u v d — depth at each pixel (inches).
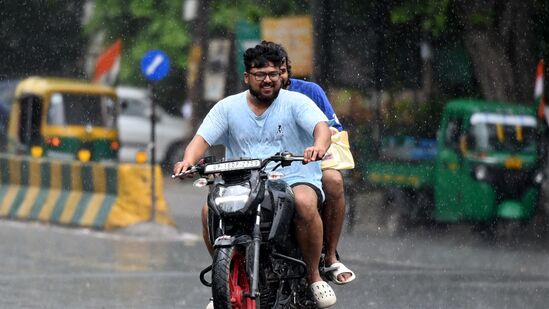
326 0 2022.6
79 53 3346.5
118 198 1722.4
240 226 640.4
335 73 2110.0
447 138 1769.2
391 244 1593.3
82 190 1804.9
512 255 1517.0
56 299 1007.6
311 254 673.0
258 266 628.7
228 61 2898.6
